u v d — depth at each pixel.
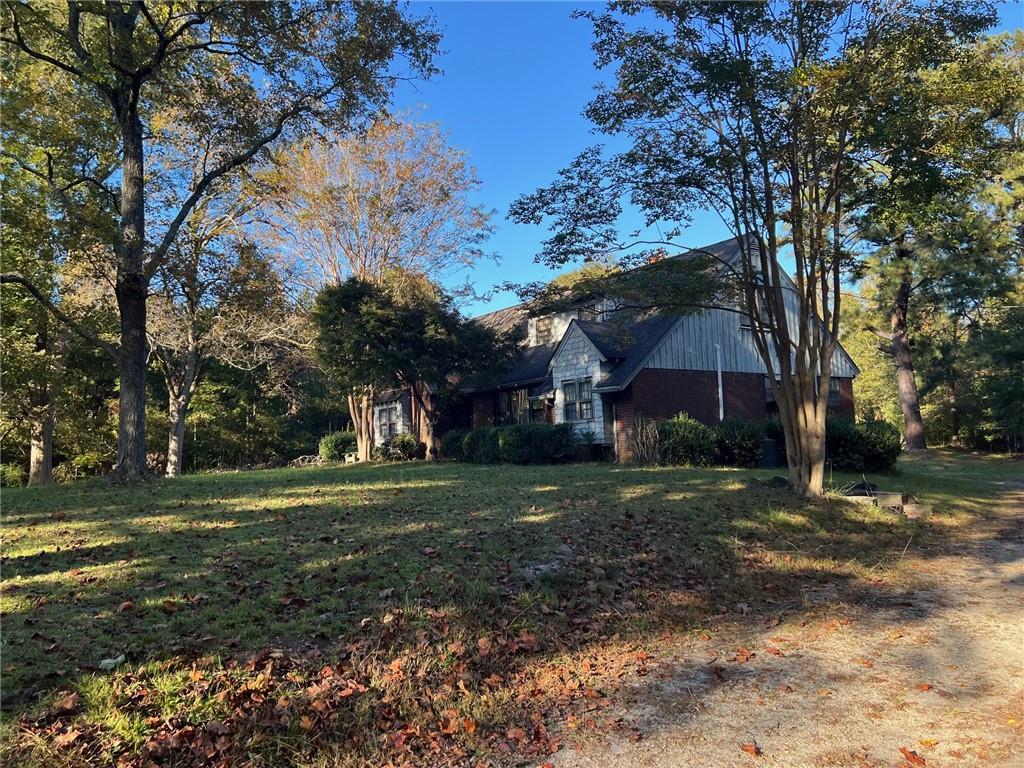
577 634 5.75
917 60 9.92
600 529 8.60
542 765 3.71
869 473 16.88
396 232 27.88
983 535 10.80
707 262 12.34
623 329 14.71
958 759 3.70
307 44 13.99
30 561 6.34
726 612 6.68
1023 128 20.89
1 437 26.06
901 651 5.52
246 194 21.62
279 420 40.78
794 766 3.66
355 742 3.79
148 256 13.36
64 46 13.84
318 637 4.86
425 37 14.30
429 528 8.15
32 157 15.48
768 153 10.79
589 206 11.57
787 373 12.09
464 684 4.59
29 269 18.36
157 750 3.39
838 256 11.25
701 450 17.47
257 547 6.98
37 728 3.44
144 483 13.09
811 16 10.20
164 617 4.94
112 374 31.50
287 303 24.30
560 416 22.55
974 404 32.69
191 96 14.91
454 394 25.64
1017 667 5.09
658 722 4.23
